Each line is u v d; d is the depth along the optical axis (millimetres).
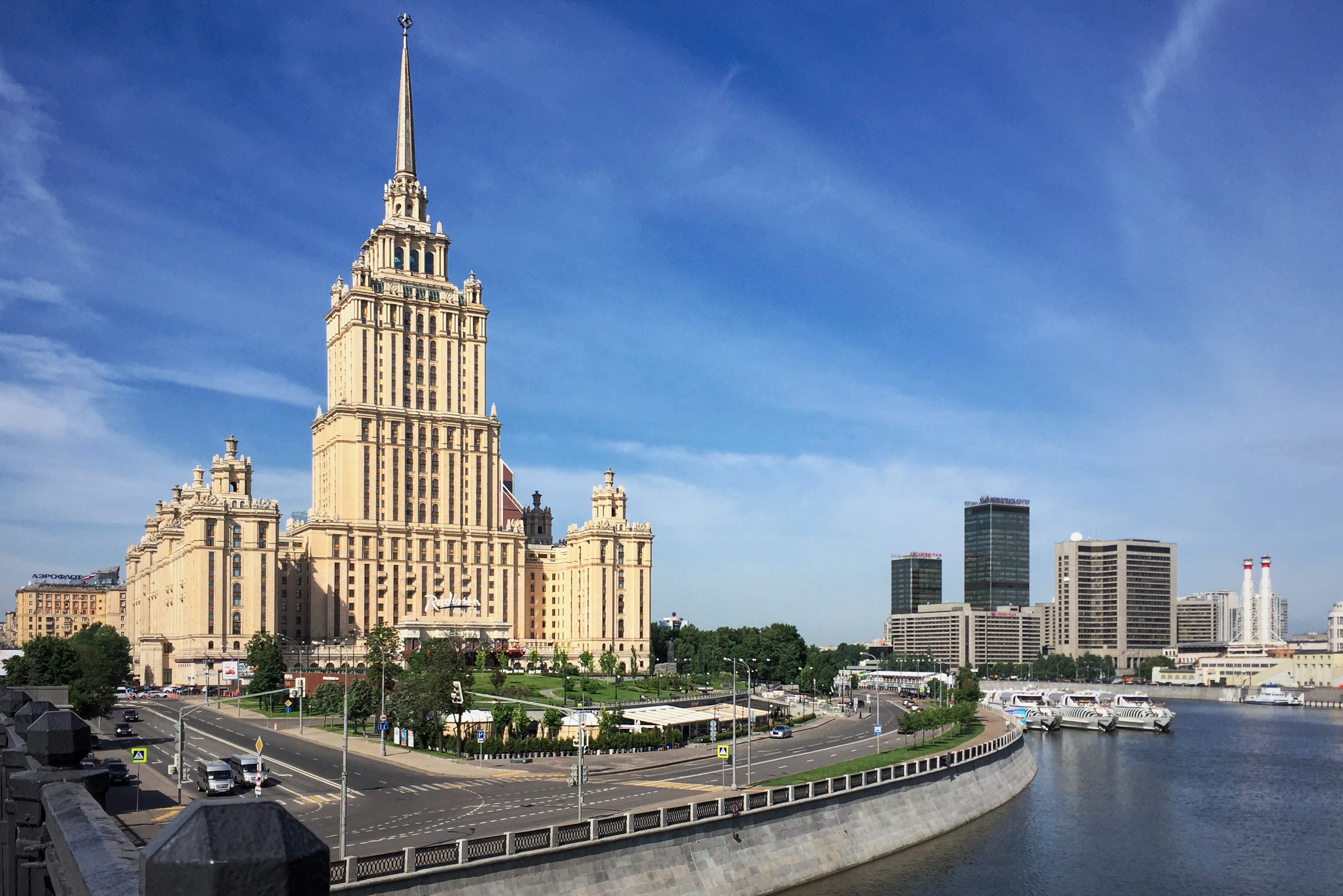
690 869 96875
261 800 7430
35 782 16734
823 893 105938
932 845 128875
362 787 125188
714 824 101250
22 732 22969
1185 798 166625
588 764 152625
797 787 115000
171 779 128750
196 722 199250
